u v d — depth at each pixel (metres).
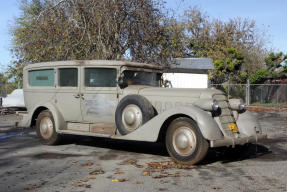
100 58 11.16
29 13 19.28
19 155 5.90
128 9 11.06
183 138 4.98
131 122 5.59
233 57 27.16
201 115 4.83
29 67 7.45
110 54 11.05
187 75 21.91
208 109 5.08
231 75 27.08
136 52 11.39
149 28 11.12
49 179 4.26
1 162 5.32
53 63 6.95
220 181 4.11
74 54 11.45
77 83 6.59
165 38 11.70
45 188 3.87
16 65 11.98
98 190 3.76
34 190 3.79
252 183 4.01
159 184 3.98
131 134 5.46
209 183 4.02
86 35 11.40
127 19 11.18
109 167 4.92
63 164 5.14
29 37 11.74
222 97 5.51
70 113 6.71
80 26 11.43
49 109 6.86
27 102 7.57
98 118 6.36
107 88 6.21
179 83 21.83
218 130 4.85
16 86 19.83
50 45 11.25
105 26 10.94
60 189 3.82
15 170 4.77
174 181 4.12
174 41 12.16
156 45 11.55
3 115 15.40
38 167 4.95
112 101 6.16
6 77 18.84
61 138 6.93
